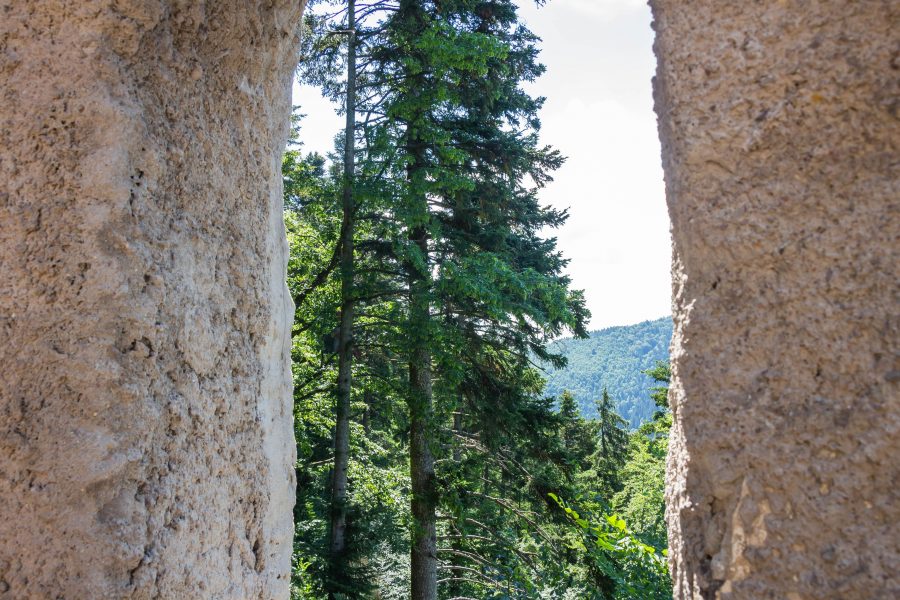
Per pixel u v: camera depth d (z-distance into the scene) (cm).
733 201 159
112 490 175
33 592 167
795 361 147
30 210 181
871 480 134
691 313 165
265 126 258
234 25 233
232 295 230
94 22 188
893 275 138
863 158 145
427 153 1134
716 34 165
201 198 218
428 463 1177
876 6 146
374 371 1166
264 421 243
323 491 1511
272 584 241
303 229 1142
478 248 1214
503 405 1198
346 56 1125
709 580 157
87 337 178
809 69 152
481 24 1180
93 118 186
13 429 173
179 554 191
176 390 199
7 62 186
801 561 140
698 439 160
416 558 1152
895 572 129
